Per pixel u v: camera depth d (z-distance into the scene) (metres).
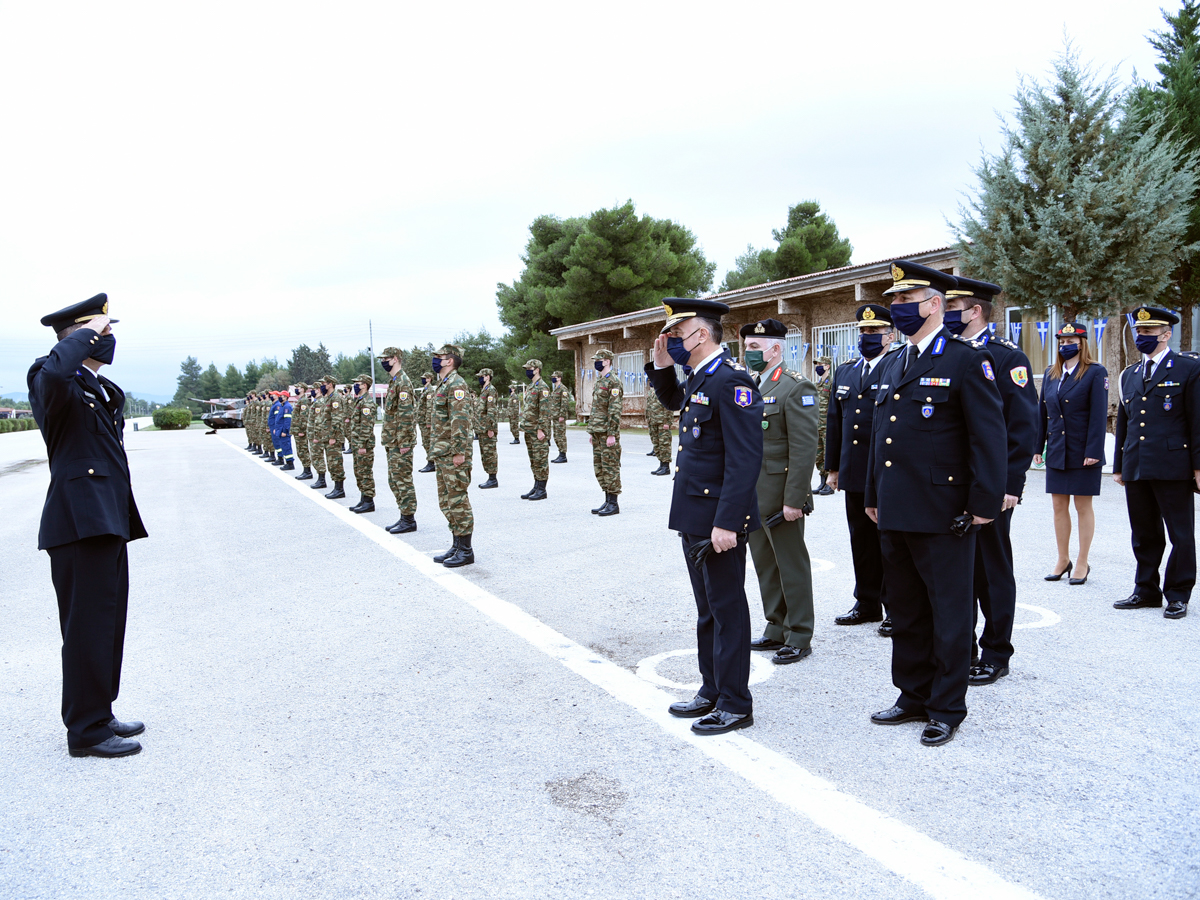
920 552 3.46
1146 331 5.25
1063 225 12.64
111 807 3.02
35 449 30.25
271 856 2.65
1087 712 3.61
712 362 3.60
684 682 4.17
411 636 5.04
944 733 3.35
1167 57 19.09
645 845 2.65
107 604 3.54
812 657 4.53
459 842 2.70
